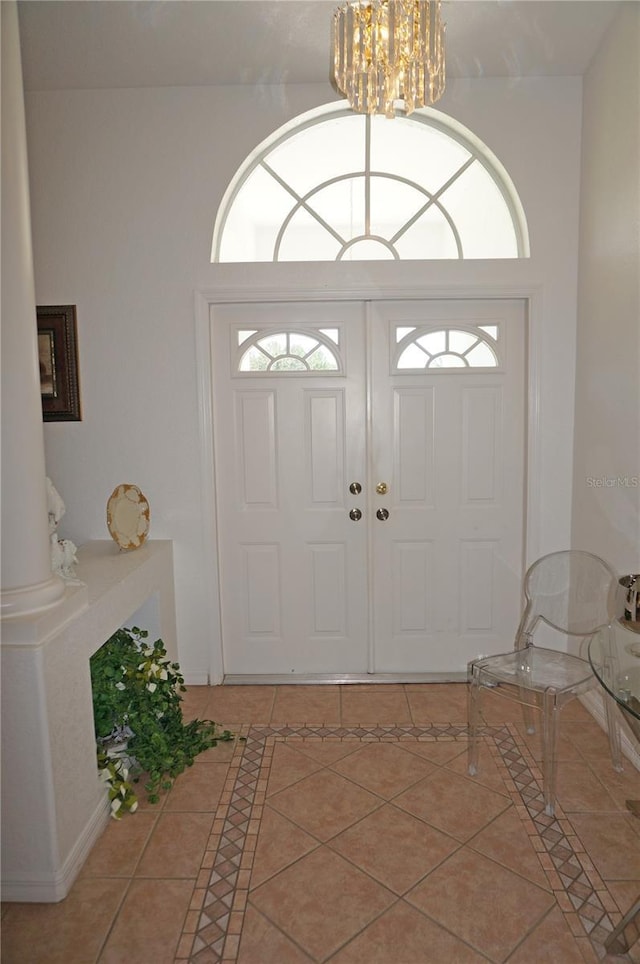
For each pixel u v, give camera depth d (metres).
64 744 1.80
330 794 2.19
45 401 2.94
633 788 2.20
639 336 2.27
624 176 2.36
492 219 2.92
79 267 2.88
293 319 2.96
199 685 3.09
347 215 2.93
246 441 3.04
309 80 2.76
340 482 3.05
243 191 2.93
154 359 2.92
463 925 1.63
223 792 2.22
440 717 2.73
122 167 2.83
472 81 2.77
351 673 3.13
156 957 1.56
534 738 2.54
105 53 2.53
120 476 2.99
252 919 1.66
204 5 2.25
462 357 2.97
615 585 2.42
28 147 2.83
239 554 3.10
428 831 1.99
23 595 1.70
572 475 2.93
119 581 2.28
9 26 1.63
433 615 3.12
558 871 1.81
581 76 2.75
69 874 1.79
